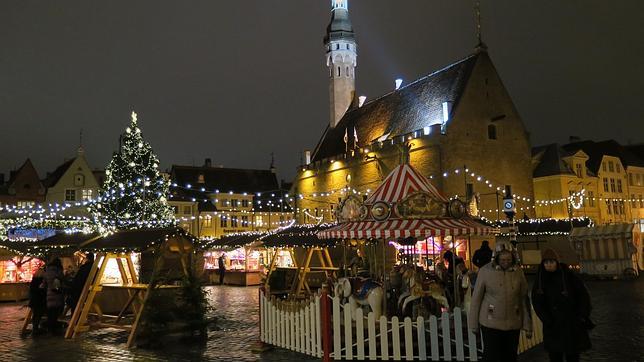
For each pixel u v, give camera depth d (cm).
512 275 818
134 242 1420
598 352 1101
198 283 1415
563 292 777
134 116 4547
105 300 1686
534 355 1080
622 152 6406
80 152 6131
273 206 7575
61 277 1575
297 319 1173
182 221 7012
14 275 2764
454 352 1042
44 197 5953
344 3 6888
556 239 3950
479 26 4753
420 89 5225
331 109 6712
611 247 3228
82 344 1355
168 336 1426
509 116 4712
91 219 4984
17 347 1331
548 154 5562
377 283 1207
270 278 2394
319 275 3025
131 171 4459
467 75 4616
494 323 806
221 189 7488
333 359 1065
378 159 4850
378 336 1068
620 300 2025
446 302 1164
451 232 1178
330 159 5628
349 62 6744
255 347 1220
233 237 3538
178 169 7519
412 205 1216
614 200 5912
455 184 4256
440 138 4259
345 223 1319
